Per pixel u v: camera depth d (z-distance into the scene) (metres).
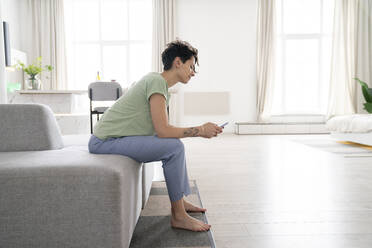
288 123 5.23
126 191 0.85
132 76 5.71
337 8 5.41
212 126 1.10
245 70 5.57
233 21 5.50
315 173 2.16
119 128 1.05
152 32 5.41
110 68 5.71
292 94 5.72
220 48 5.53
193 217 1.29
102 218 0.79
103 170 0.79
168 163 1.08
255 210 1.39
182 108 5.57
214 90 5.58
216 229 1.18
